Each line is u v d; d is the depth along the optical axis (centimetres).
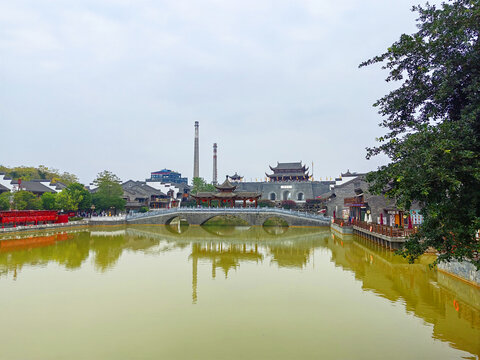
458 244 1115
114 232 6016
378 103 1405
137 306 1861
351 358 1273
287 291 2150
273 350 1338
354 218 5475
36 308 1831
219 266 2980
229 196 7244
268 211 6925
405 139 1245
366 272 2675
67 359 1273
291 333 1495
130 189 10531
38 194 7831
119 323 1619
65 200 6769
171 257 3472
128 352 1327
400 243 3256
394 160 1238
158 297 2028
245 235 5609
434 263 1174
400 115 1389
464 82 1200
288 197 10356
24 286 2275
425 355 1290
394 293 2086
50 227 5878
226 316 1708
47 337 1463
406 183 1033
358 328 1547
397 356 1284
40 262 3128
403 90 1320
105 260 3266
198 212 7131
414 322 1616
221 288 2230
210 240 4972
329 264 3039
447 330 1518
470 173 1004
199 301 1945
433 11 1222
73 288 2228
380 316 1692
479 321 1617
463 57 1122
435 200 1064
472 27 1092
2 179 7350
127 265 3023
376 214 4494
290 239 5066
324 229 6481
